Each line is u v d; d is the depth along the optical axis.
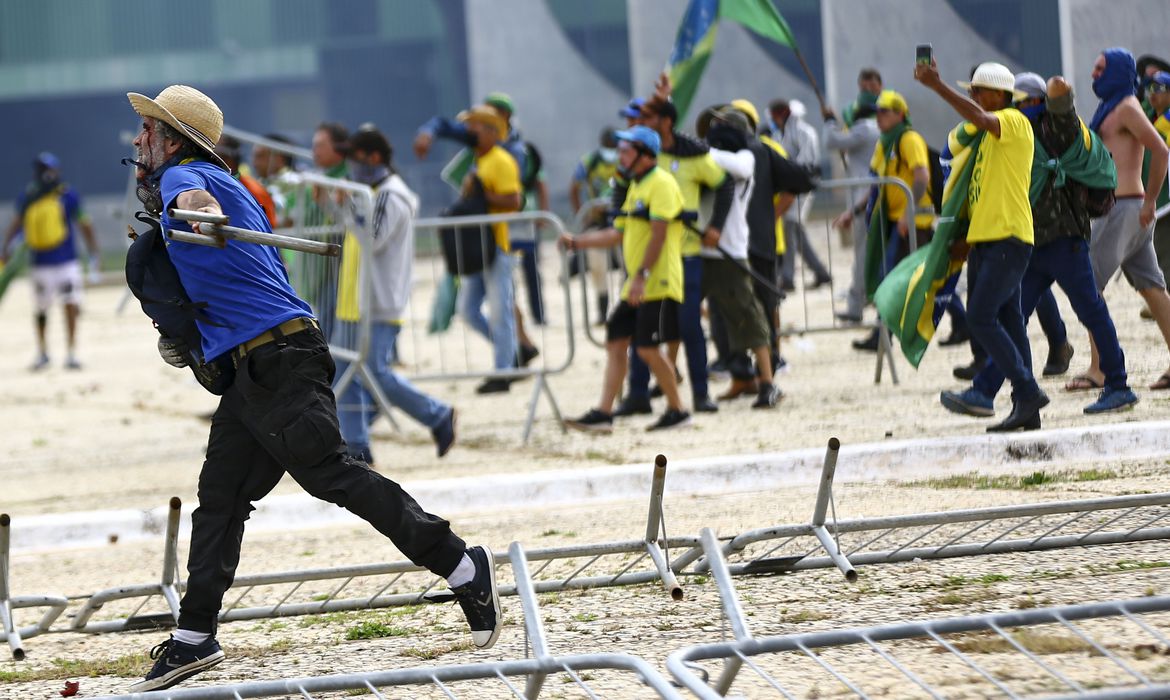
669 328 24.00
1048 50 23.94
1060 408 20.09
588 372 33.00
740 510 16.36
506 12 74.62
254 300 10.52
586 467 20.17
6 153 135.00
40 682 11.57
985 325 18.42
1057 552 13.21
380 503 10.52
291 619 13.38
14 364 43.72
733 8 28.92
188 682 11.21
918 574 12.79
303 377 10.45
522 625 12.38
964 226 18.98
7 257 41.44
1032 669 9.67
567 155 75.94
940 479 17.06
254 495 10.88
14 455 26.69
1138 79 22.45
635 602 12.76
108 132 135.50
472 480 18.25
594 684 10.19
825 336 32.56
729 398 25.61
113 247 129.38
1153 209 19.56
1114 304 24.91
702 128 25.28
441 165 121.62
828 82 30.06
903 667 9.67
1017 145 18.06
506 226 27.67
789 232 32.53
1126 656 9.76
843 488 17.19
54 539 18.11
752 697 9.55
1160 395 20.00
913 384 24.69
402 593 13.88
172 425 29.52
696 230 23.41
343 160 23.47
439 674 8.94
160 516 18.38
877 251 25.33
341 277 21.92
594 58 74.88
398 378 22.14
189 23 136.12
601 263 37.56
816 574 13.17
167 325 10.57
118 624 13.18
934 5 24.83
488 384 30.44
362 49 132.00
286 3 134.88
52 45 135.00
